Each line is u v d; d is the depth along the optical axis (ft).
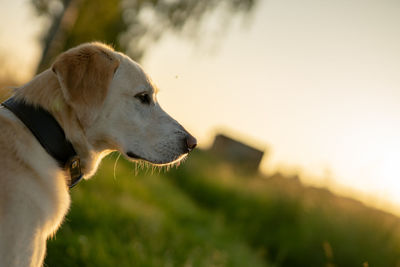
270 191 30.71
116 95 7.61
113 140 7.64
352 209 21.42
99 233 12.03
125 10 34.09
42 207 6.09
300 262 20.06
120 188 20.03
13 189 5.80
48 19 31.19
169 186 35.68
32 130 6.46
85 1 33.24
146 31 33.17
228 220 27.94
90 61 7.14
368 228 19.69
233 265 16.11
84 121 6.91
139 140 7.88
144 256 11.89
